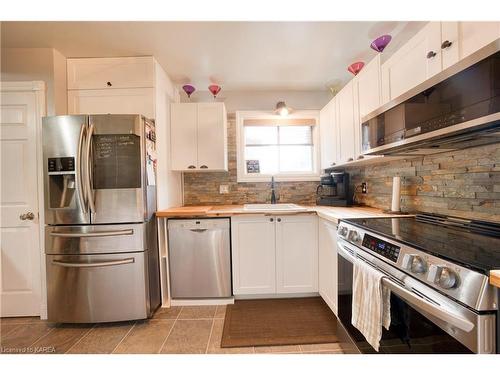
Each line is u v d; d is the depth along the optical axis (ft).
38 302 6.95
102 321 6.31
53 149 6.21
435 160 5.40
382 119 4.98
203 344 5.57
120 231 6.32
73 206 6.28
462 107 3.18
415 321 3.03
